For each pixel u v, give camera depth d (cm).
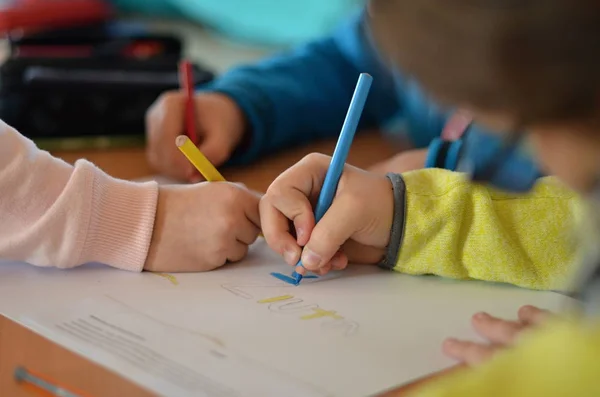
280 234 68
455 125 81
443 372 53
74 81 104
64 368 52
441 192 70
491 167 57
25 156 68
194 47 169
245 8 180
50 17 137
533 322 58
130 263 68
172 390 49
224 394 49
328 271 69
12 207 67
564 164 40
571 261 67
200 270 69
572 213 68
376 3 40
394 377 52
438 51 38
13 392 51
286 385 50
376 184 69
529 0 36
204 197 71
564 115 37
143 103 108
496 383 38
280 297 64
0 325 58
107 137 107
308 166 70
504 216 69
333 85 116
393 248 69
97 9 145
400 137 112
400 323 60
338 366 53
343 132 67
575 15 35
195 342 55
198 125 96
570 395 35
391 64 42
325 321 60
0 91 103
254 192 79
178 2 194
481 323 59
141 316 59
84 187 68
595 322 38
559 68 36
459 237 69
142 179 91
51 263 67
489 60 36
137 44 129
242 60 157
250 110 99
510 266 67
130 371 52
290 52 123
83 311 60
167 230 69
